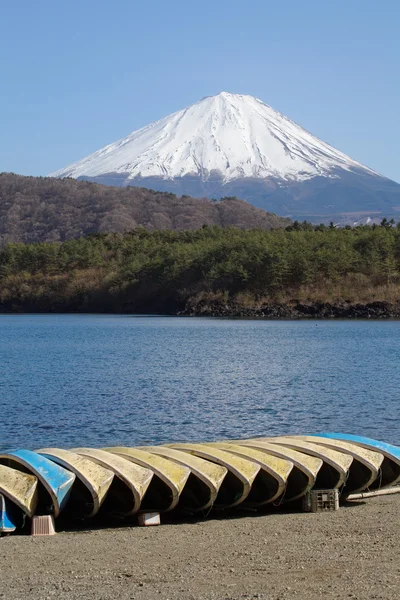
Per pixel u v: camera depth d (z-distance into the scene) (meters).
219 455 20.78
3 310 196.75
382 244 154.62
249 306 153.88
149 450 21.50
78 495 19.50
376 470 20.98
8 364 64.25
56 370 59.41
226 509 20.45
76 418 36.72
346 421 35.53
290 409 39.19
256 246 164.88
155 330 112.75
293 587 13.75
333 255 152.25
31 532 18.39
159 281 176.62
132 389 47.75
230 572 14.75
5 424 35.25
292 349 77.12
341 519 18.97
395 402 41.06
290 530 18.02
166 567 15.26
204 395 44.72
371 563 15.02
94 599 13.57
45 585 14.37
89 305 187.12
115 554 16.34
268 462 20.44
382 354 70.69
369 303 140.38
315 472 20.12
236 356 70.44
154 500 19.84
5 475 18.97
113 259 196.88
